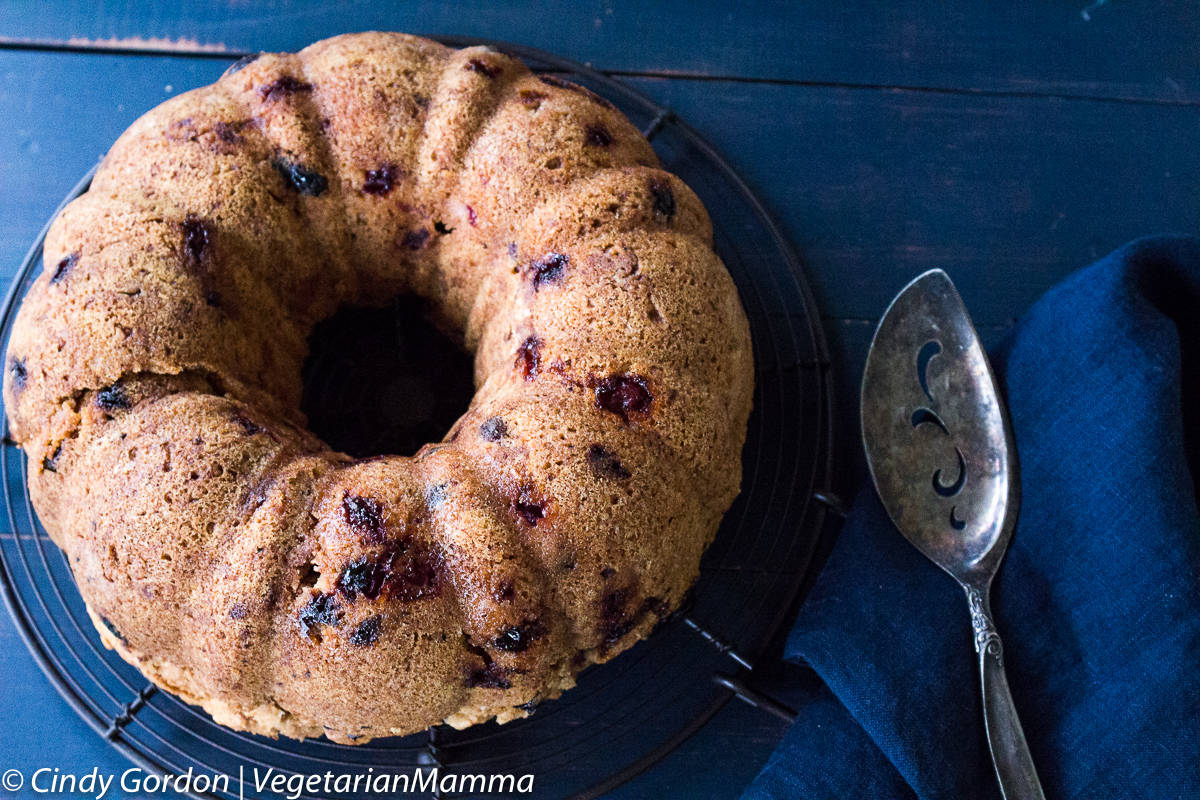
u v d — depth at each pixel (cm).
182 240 58
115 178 59
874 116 69
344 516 55
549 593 56
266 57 61
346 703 56
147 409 57
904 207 68
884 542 62
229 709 58
